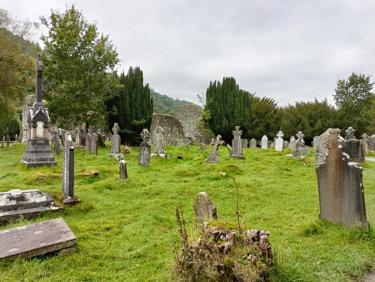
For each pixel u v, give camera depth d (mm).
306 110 43344
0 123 39250
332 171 5484
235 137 18266
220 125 35500
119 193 8688
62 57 24797
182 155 18359
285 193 8773
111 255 4555
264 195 8555
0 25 24781
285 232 5406
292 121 41500
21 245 4375
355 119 46281
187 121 39656
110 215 6742
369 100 53500
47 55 24922
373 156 21922
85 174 10773
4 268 3984
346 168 5266
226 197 8266
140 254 4602
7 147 26516
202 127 36500
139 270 4105
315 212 6766
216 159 15641
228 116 35344
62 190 7973
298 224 5801
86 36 25125
